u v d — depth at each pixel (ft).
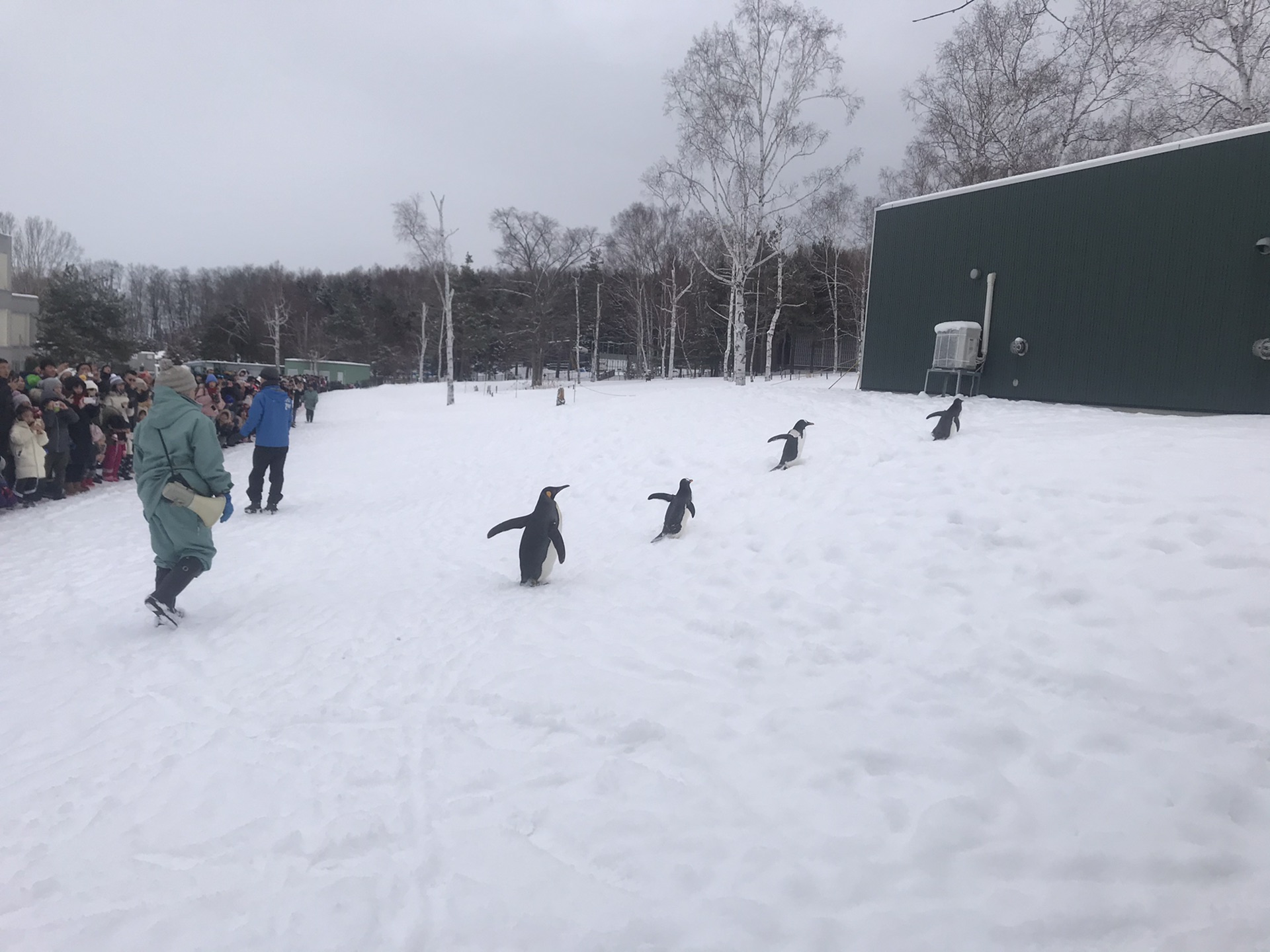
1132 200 45.03
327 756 11.24
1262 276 39.29
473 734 11.64
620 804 9.33
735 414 49.32
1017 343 51.65
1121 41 72.43
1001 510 18.48
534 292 180.86
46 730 12.80
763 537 20.92
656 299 196.85
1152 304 44.19
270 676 14.76
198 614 19.22
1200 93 65.26
